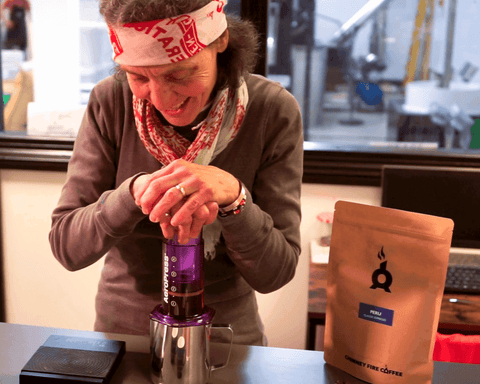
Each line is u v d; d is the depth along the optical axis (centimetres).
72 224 101
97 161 110
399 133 356
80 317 236
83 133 112
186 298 74
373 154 210
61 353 79
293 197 108
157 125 106
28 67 251
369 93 399
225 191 85
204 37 85
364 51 380
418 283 72
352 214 77
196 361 74
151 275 111
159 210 76
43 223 229
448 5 340
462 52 340
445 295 163
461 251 190
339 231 79
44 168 222
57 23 246
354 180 211
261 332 119
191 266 74
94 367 76
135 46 83
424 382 74
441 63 345
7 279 235
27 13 246
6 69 249
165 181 79
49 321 237
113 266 116
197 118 107
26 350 83
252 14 209
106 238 95
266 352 86
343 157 210
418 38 354
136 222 92
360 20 371
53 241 105
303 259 219
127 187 89
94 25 247
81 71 252
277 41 338
